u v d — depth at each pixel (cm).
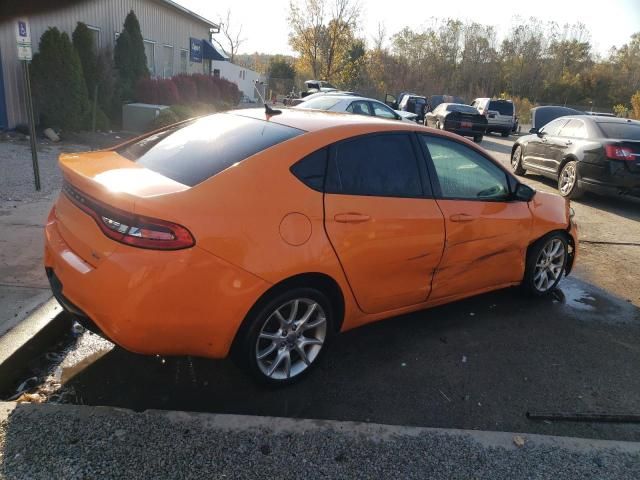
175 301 268
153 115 1487
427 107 2888
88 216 287
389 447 262
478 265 417
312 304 321
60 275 297
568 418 316
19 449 242
